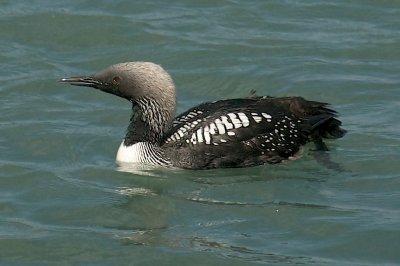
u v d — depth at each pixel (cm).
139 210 1454
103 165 1595
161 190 1514
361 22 2066
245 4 2138
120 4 2138
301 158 1591
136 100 1588
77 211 1453
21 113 1753
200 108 1617
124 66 1586
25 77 1880
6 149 1636
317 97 1803
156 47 1984
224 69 1903
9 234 1384
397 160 1568
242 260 1305
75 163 1602
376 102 1772
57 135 1678
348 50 1955
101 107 1786
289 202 1465
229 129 1564
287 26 2053
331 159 1580
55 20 2073
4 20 2073
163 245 1350
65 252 1342
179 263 1305
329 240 1357
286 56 1941
